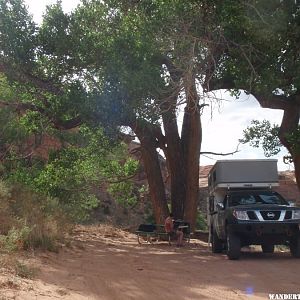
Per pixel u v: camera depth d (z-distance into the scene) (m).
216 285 7.69
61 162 21.30
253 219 11.24
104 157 23.86
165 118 16.06
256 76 14.05
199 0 13.34
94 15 16.22
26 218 11.65
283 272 9.05
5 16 16.52
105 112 15.64
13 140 19.47
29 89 17.97
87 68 16.19
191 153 20.42
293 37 14.34
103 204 38.41
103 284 7.48
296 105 17.75
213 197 15.10
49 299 6.05
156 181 20.44
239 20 13.21
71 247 12.80
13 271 7.38
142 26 13.82
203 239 21.16
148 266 10.05
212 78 15.22
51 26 16.17
